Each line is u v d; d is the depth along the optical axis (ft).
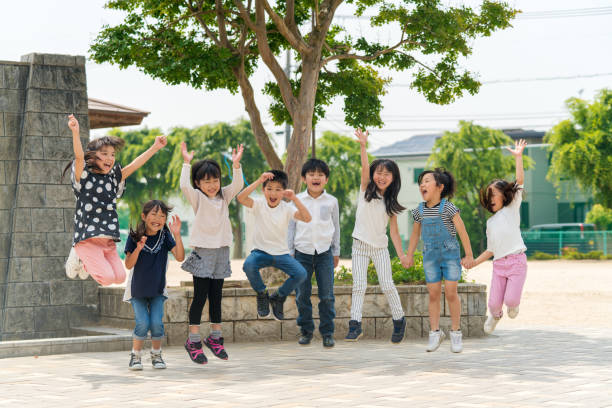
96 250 21.67
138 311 22.30
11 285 30.50
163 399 17.60
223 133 158.81
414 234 26.50
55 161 31.58
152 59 34.71
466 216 143.84
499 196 26.09
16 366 23.06
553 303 51.75
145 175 165.07
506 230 25.84
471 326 31.42
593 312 45.52
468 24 37.68
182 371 21.97
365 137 27.35
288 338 30.09
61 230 31.48
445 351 26.32
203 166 23.35
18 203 30.81
